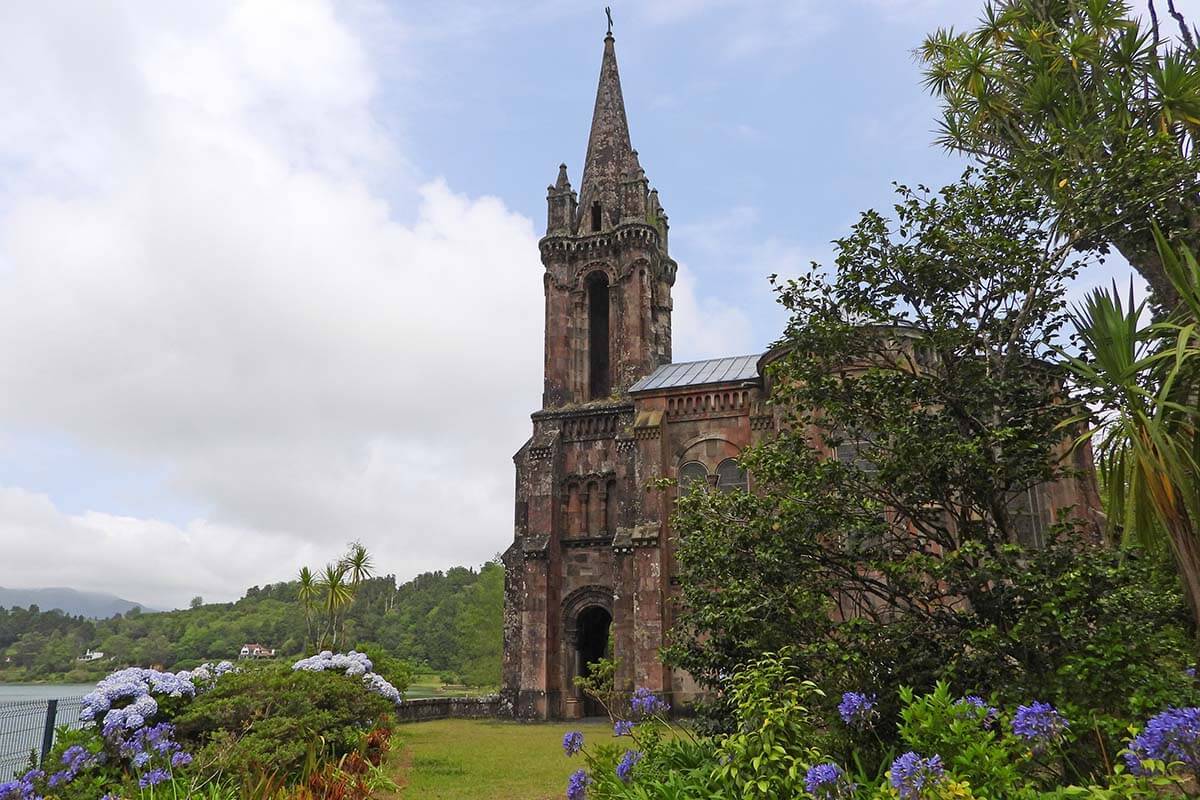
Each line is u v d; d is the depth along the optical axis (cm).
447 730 3316
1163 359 1098
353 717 1856
